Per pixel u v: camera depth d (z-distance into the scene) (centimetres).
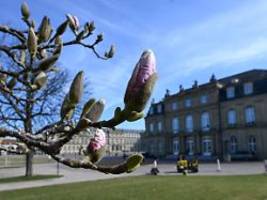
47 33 293
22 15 329
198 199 1878
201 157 7450
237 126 6988
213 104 7462
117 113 169
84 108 193
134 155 182
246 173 3672
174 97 8381
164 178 3108
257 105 6750
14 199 2072
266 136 6562
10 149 230
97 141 187
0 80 275
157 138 8712
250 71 7188
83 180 3266
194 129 7819
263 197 1905
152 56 162
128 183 2670
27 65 256
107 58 371
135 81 162
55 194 2223
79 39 358
